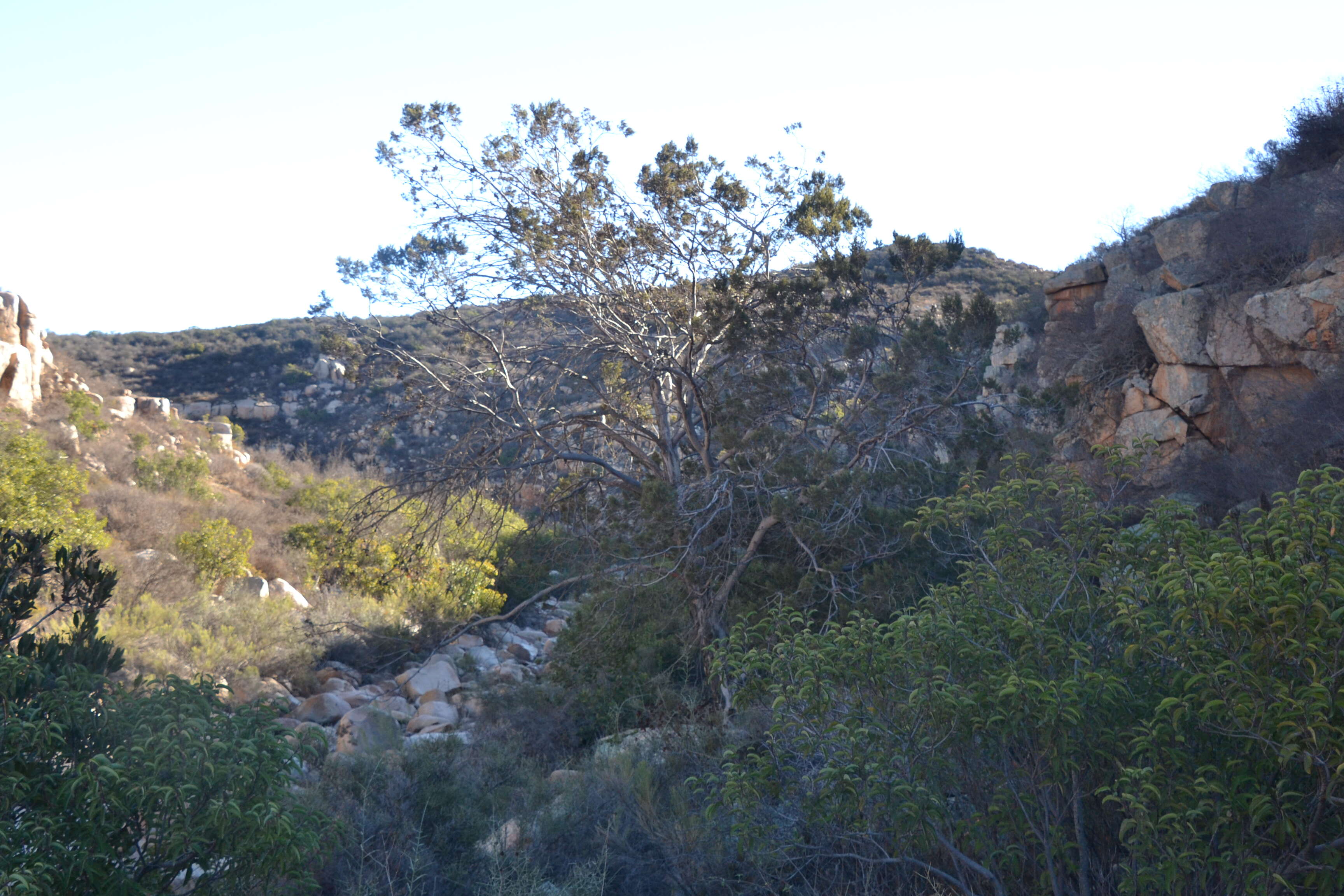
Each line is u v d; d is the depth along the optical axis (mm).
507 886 5844
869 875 5184
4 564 5629
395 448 40531
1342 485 3930
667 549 10930
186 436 34219
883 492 10562
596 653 11609
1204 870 3951
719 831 6387
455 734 9945
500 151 13383
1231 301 13508
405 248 13570
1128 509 5297
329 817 4930
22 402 26078
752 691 5590
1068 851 4648
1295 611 3592
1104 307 16047
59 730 4074
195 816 4023
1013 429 11445
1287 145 17188
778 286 12195
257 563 19547
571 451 13758
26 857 3688
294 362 59156
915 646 4789
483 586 18828
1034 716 4250
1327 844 3754
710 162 12969
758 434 11180
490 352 14805
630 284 13469
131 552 17234
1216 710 3775
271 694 12742
